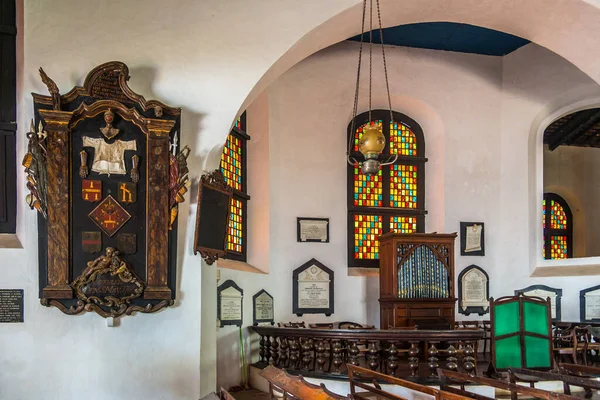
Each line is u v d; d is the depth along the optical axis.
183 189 6.92
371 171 7.53
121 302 6.66
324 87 11.62
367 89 11.79
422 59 12.05
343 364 9.15
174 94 7.35
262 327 9.45
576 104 11.62
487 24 9.26
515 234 12.01
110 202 6.70
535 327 8.58
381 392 6.04
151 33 7.32
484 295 11.86
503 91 12.38
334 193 11.61
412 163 12.47
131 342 6.85
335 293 11.36
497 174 12.25
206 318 7.40
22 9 7.02
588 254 16.44
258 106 11.04
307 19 7.70
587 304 11.30
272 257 10.84
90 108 6.61
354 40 11.75
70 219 6.54
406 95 11.91
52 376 6.59
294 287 11.05
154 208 6.82
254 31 7.60
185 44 7.41
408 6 8.37
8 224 6.90
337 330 8.09
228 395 4.93
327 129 11.65
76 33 7.05
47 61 6.93
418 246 10.39
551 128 14.71
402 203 12.32
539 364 8.52
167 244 6.86
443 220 11.92
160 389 6.90
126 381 6.80
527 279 11.83
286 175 11.23
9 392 6.48
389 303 10.43
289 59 7.97
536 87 11.98
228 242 10.11
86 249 6.58
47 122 6.46
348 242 11.80
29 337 6.56
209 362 7.44
